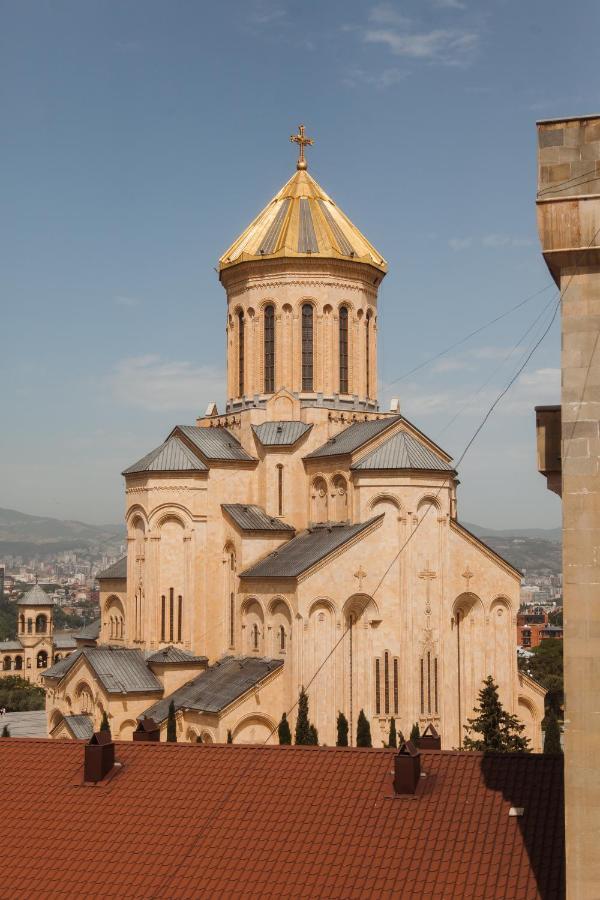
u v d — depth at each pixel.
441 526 82.50
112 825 38.81
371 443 85.31
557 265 29.95
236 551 87.31
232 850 36.88
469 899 33.44
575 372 29.48
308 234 92.94
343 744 72.88
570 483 29.27
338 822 37.47
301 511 89.31
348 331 93.25
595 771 28.66
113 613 98.62
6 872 37.03
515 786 37.81
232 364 95.69
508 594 86.06
